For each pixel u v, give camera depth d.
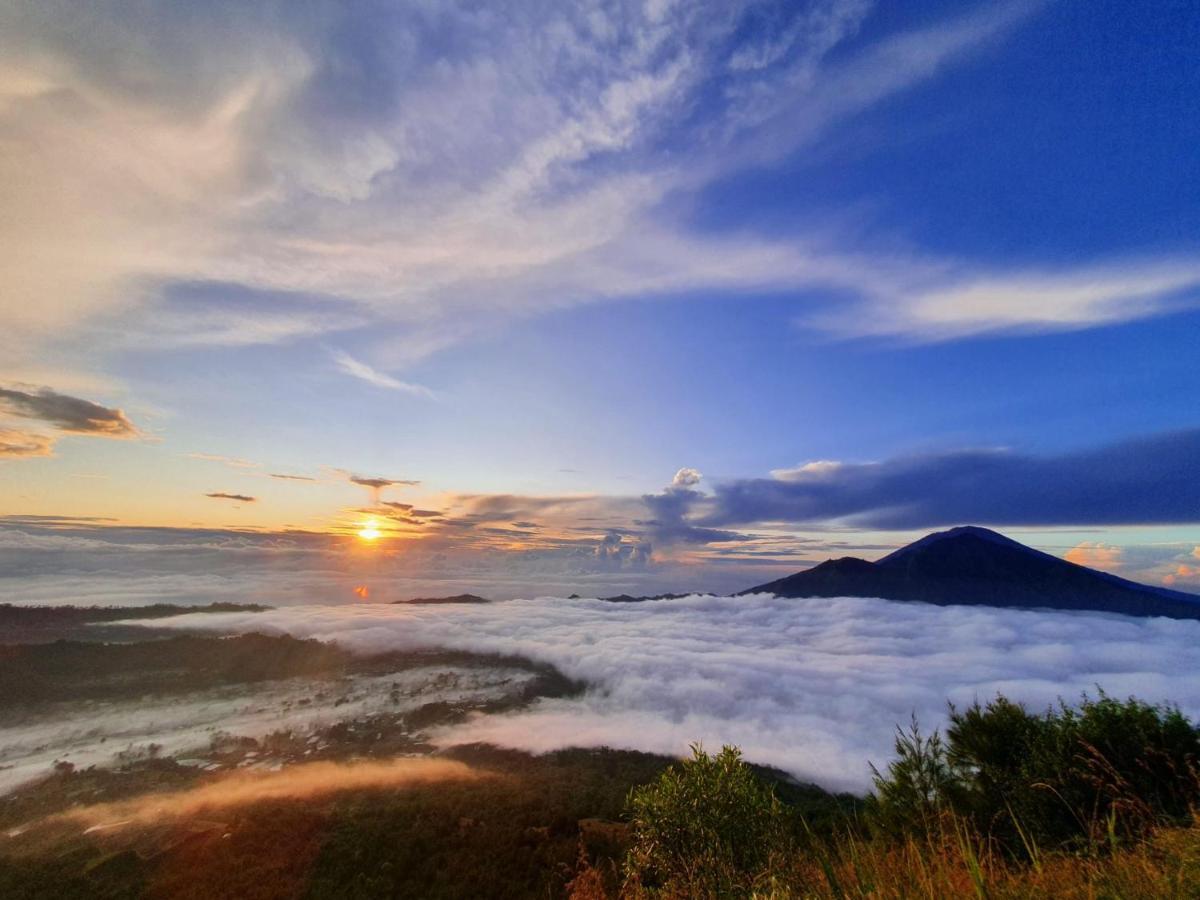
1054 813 5.83
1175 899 2.76
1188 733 6.48
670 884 5.96
